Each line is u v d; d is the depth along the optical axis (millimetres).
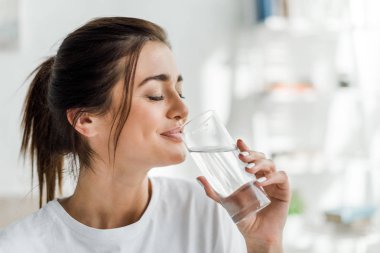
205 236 1022
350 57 2904
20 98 2650
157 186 1042
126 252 963
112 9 2730
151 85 890
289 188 1034
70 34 955
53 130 1031
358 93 2807
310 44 2916
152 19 2783
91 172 958
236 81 2869
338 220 2436
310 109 2930
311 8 2709
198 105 2840
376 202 2930
